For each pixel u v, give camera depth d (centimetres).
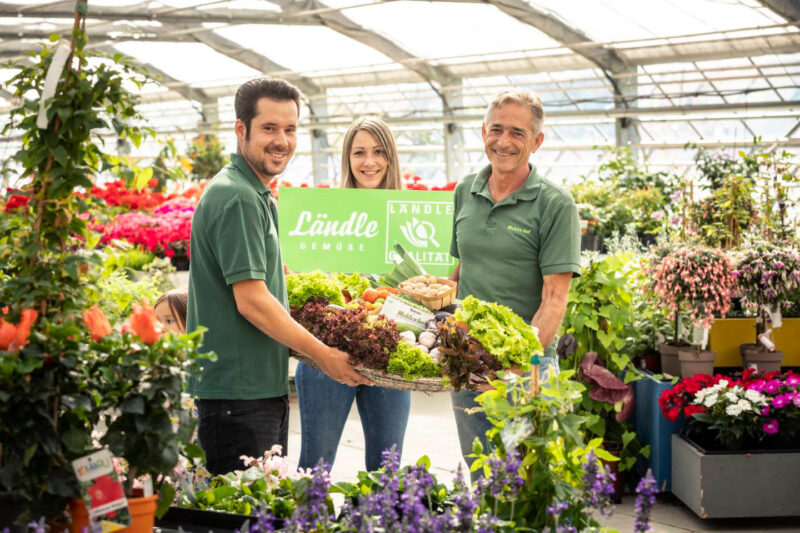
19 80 209
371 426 356
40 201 203
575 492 214
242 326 280
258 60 1978
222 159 1552
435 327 293
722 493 410
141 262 678
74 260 202
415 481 205
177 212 775
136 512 198
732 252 514
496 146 312
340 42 1820
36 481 187
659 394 455
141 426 188
